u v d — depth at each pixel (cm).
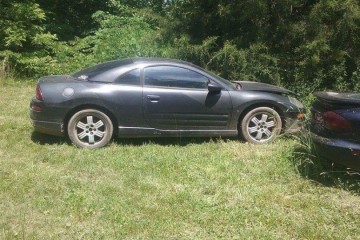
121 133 646
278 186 516
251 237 400
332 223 432
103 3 1717
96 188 493
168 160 593
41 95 629
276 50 988
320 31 916
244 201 472
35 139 674
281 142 684
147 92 643
